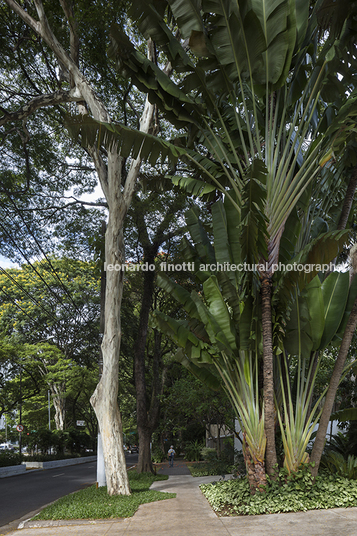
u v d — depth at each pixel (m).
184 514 8.14
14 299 30.56
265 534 5.90
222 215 9.70
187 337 9.44
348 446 11.38
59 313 29.91
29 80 15.26
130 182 12.68
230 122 9.32
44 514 9.08
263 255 7.90
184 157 9.85
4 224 18.64
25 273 31.23
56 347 30.44
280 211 8.04
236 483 9.30
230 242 9.21
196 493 11.19
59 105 16.52
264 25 7.23
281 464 9.21
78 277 30.75
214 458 14.93
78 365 30.77
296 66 8.59
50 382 31.61
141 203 17.80
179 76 16.23
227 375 9.26
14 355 25.94
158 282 9.62
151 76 8.35
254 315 8.23
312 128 9.97
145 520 7.94
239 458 13.62
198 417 18.00
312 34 8.61
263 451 8.17
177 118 8.81
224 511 7.95
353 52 7.29
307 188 9.02
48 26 12.32
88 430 54.94
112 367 12.01
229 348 8.85
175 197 17.75
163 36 7.89
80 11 12.01
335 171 10.12
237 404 8.80
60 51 12.55
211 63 7.82
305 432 8.33
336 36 6.74
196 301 9.50
